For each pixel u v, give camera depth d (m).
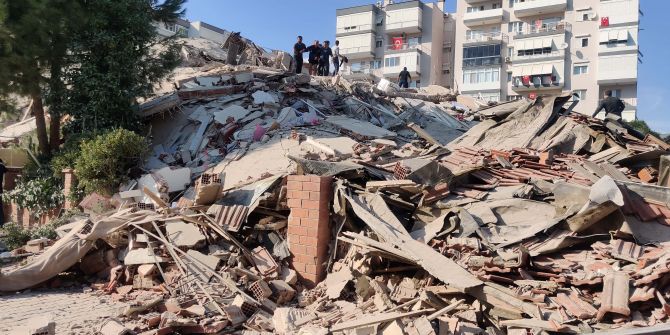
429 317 5.35
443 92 22.58
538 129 10.86
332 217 7.57
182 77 21.36
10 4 13.39
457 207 7.17
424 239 6.81
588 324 4.77
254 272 7.16
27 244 9.93
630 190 6.68
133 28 15.65
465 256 6.21
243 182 10.42
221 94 17.25
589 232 6.38
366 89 19.64
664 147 10.61
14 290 7.55
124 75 15.47
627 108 44.22
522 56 48.00
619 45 43.84
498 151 9.68
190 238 7.66
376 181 7.72
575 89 45.94
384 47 58.34
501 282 5.62
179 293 6.82
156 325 5.87
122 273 7.76
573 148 10.30
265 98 16.36
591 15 45.31
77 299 7.20
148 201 11.33
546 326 4.79
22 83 14.52
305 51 22.14
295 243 7.39
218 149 13.96
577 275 5.50
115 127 14.89
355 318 5.82
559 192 6.81
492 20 51.09
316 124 14.67
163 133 15.70
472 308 5.52
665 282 5.01
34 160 15.69
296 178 7.47
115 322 5.78
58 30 14.27
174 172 12.04
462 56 52.19
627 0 43.53
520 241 6.36
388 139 13.88
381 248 6.53
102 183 12.55
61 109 15.40
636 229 6.14
